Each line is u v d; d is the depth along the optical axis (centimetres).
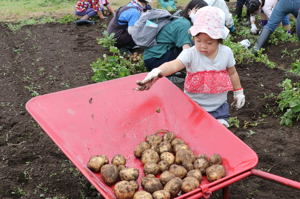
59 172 214
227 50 197
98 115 189
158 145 183
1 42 412
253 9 443
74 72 342
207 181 164
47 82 322
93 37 435
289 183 142
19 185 205
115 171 162
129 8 376
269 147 236
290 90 276
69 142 174
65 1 593
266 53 407
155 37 298
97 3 493
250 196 198
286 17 439
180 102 193
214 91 198
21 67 351
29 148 234
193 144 182
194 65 195
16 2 588
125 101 198
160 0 498
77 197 197
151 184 156
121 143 188
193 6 266
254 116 275
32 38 425
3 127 256
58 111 182
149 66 309
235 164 162
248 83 320
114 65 333
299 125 260
